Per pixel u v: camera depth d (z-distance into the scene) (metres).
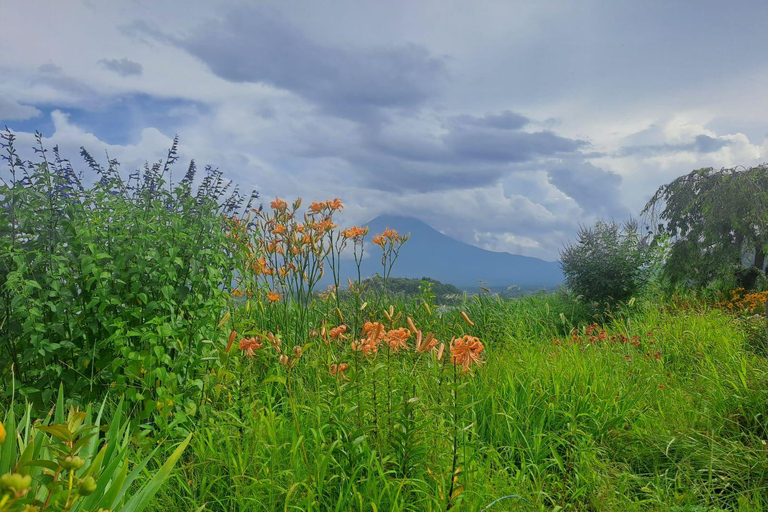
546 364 4.89
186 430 3.62
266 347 4.20
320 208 5.77
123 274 4.00
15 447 1.96
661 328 6.85
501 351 5.52
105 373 3.98
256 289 5.62
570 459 3.53
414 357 4.68
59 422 2.44
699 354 5.78
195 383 3.85
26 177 3.96
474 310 7.76
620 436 3.93
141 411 3.62
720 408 4.30
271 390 4.28
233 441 3.29
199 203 4.88
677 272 11.08
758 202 10.25
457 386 2.88
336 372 3.30
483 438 3.86
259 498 2.71
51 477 1.55
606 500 3.08
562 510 3.09
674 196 11.69
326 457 2.75
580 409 4.17
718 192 10.72
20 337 3.92
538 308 9.14
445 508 2.62
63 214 4.08
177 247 4.16
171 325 4.00
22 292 3.66
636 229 10.12
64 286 4.01
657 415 4.24
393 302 6.71
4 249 3.79
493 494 2.86
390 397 3.41
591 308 9.67
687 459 3.59
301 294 5.76
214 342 4.25
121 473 1.93
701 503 3.19
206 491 2.88
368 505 2.73
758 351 5.91
